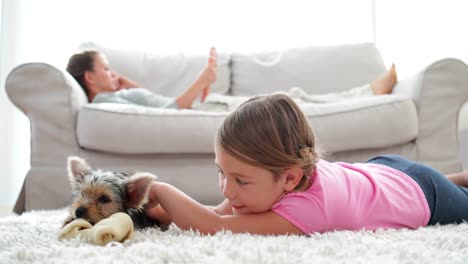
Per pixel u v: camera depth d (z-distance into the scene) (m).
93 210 1.15
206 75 2.57
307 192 1.08
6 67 3.43
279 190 1.07
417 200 1.26
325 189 1.09
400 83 2.66
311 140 1.11
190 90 2.55
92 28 3.56
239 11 3.68
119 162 2.23
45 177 2.21
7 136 3.42
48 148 2.24
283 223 1.06
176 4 3.64
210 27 3.66
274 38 3.67
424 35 3.58
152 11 3.62
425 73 2.34
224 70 3.19
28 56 3.47
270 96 1.12
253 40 3.67
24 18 3.47
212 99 2.66
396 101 2.26
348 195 1.12
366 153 2.29
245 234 1.00
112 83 2.81
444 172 2.31
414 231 1.09
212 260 0.78
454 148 2.34
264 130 1.01
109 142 2.15
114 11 3.58
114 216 1.04
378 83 2.77
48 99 2.23
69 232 1.04
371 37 3.67
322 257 0.81
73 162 1.28
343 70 3.10
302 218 1.06
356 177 1.21
